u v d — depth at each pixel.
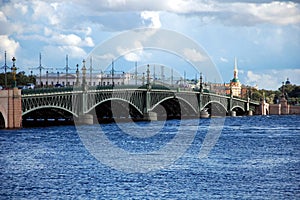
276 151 151.00
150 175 110.12
